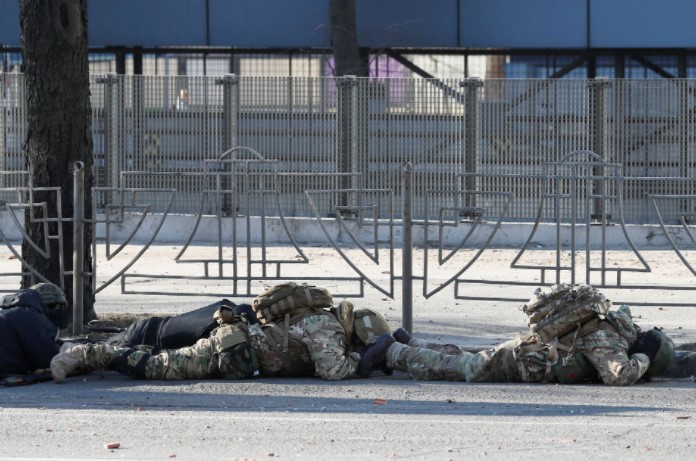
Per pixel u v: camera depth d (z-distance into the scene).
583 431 26.50
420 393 31.48
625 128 70.06
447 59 91.69
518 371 32.81
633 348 33.47
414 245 71.88
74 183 41.19
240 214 72.12
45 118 42.25
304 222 71.94
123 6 89.75
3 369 33.25
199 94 71.69
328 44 89.38
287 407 29.53
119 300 49.97
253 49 91.94
